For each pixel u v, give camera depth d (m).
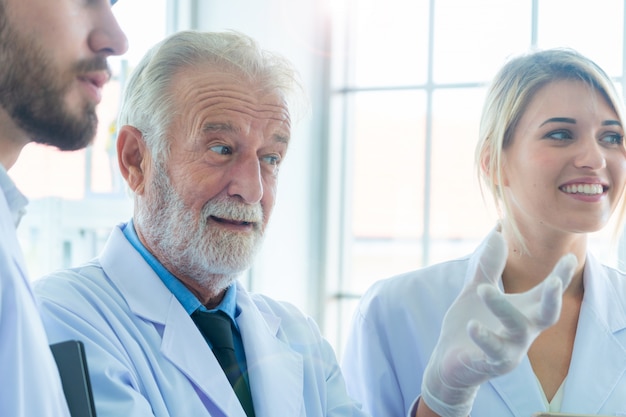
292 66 1.18
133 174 1.14
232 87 1.09
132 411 0.88
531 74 1.23
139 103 1.11
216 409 1.01
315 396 1.15
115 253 1.12
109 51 0.71
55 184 2.33
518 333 0.86
